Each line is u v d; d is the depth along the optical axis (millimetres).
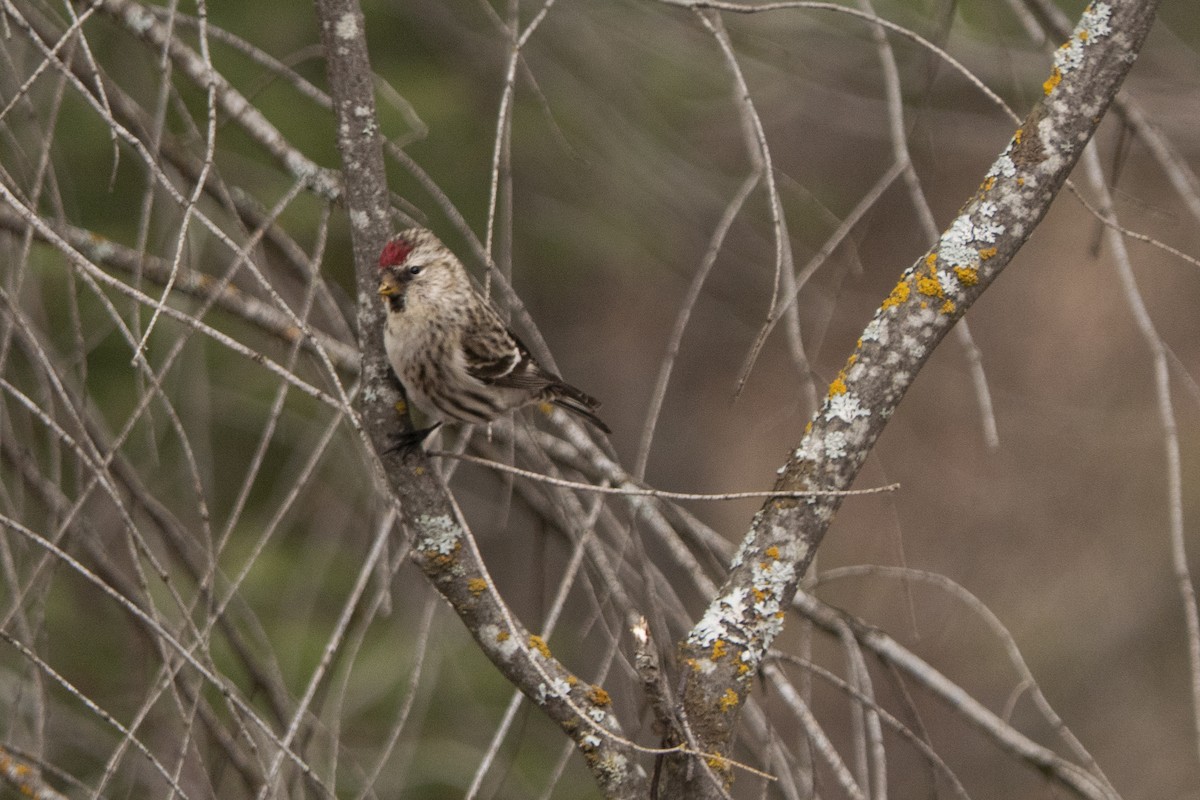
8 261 7770
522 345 8664
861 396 6480
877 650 8141
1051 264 22109
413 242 8242
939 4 10656
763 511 6531
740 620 6379
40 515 8711
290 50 13836
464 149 14836
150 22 7949
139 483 8266
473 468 13617
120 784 8117
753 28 13844
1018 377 21875
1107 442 21625
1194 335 21688
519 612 13523
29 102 7543
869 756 20234
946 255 6508
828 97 15820
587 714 6281
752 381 20656
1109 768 21297
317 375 9086
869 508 21344
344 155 6590
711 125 16984
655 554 11875
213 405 12188
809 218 14969
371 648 11422
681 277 16469
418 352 8250
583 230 15898
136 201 12492
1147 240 6523
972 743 20969
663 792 6230
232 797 8141
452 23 14984
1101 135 16109
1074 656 21672
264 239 8938
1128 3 6469
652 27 14203
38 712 6715
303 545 12328
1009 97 15484
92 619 10664
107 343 12594
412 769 10984
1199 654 6191
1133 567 21641
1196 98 15836
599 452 8469
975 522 21219
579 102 14758
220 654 10945
